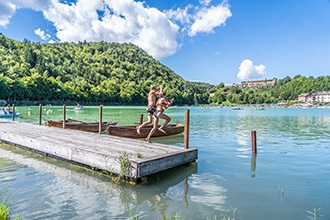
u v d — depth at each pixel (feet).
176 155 21.74
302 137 48.62
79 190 17.61
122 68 518.37
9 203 15.02
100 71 465.88
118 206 15.12
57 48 529.86
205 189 18.52
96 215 13.79
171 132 48.39
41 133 33.12
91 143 25.85
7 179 19.63
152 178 20.88
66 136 30.73
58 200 15.72
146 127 47.32
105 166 20.12
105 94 362.53
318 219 13.88
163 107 26.89
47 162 25.08
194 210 14.82
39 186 18.20
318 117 124.06
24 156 27.63
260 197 17.04
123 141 27.50
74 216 13.58
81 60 492.95
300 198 16.93
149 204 15.57
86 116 114.62
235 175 22.22
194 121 93.91
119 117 111.34
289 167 25.26
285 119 107.55
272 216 14.21
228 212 14.61
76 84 341.82
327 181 20.76
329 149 35.63
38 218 13.21
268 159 28.91
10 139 33.04
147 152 21.83
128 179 19.30
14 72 280.51
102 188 18.12
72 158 23.20
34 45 460.96
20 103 249.75
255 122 88.89
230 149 35.37
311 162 27.55
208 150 34.50
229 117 123.24
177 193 17.60
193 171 23.43
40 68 326.65
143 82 473.26
